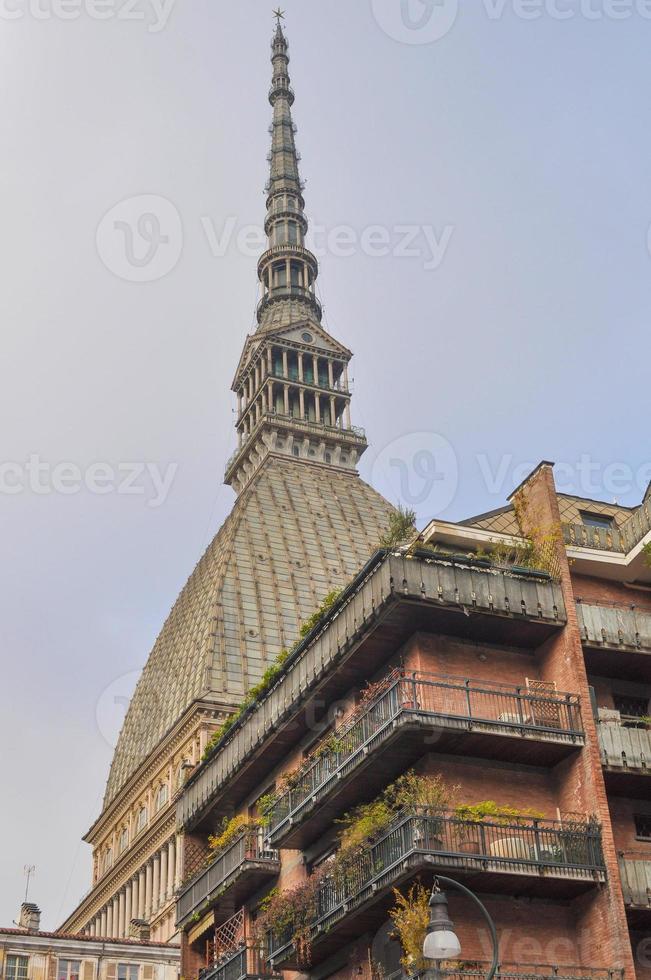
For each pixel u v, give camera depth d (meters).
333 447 174.25
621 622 42.75
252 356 179.50
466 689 39.31
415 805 37.22
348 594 43.78
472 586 41.22
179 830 58.38
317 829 44.94
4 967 54.69
